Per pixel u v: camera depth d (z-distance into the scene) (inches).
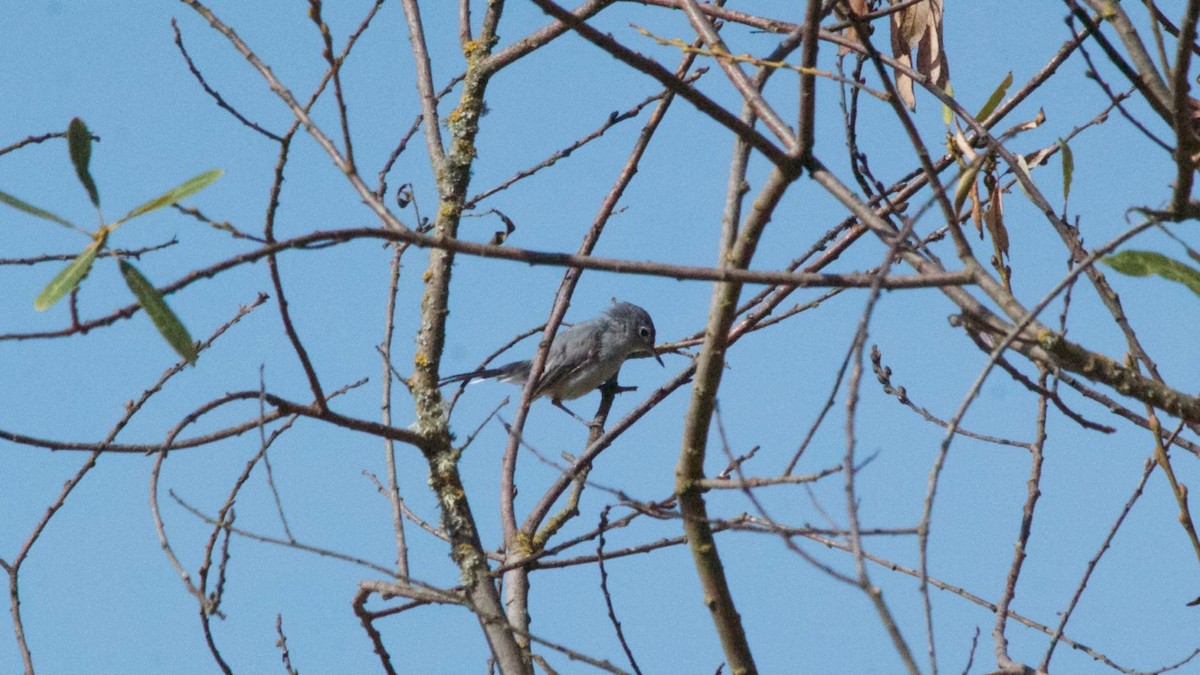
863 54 361.7
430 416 384.8
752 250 291.4
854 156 359.6
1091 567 330.3
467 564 367.2
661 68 267.6
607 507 340.8
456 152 427.8
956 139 343.6
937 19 391.2
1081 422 307.4
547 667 361.1
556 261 262.2
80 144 244.5
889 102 276.7
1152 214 263.3
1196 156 259.8
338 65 293.0
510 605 388.8
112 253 245.4
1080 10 278.8
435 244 259.9
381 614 353.1
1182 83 253.6
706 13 403.2
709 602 321.4
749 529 267.3
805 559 232.8
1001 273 338.6
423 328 399.5
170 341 245.3
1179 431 316.8
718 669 346.3
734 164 320.2
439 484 379.6
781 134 302.8
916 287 271.0
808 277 267.4
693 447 314.8
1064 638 372.2
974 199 342.3
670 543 377.4
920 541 235.0
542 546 410.6
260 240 270.7
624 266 264.5
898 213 359.9
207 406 317.7
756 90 312.8
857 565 224.5
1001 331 282.2
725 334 302.5
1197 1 246.7
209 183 248.1
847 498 228.8
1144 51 278.5
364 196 279.9
